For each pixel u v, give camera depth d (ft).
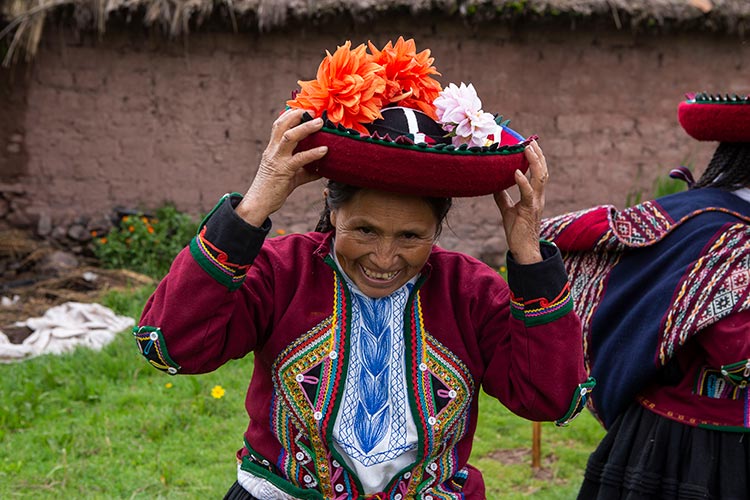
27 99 29.48
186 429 17.38
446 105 6.13
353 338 6.61
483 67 29.81
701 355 8.94
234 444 16.78
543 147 30.32
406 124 6.24
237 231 6.01
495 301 6.84
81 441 16.60
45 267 28.22
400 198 6.05
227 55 29.60
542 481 15.55
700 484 8.75
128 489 14.83
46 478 15.11
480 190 5.99
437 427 6.59
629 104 30.42
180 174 30.07
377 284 6.45
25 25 27.76
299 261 6.78
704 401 8.88
